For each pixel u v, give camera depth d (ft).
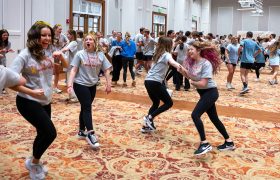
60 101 23.11
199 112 13.12
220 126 14.10
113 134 16.08
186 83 29.84
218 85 34.68
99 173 11.58
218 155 13.70
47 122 9.87
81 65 13.57
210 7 100.83
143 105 22.88
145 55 36.19
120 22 52.80
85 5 44.16
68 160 12.66
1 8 30.07
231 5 99.81
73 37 23.26
